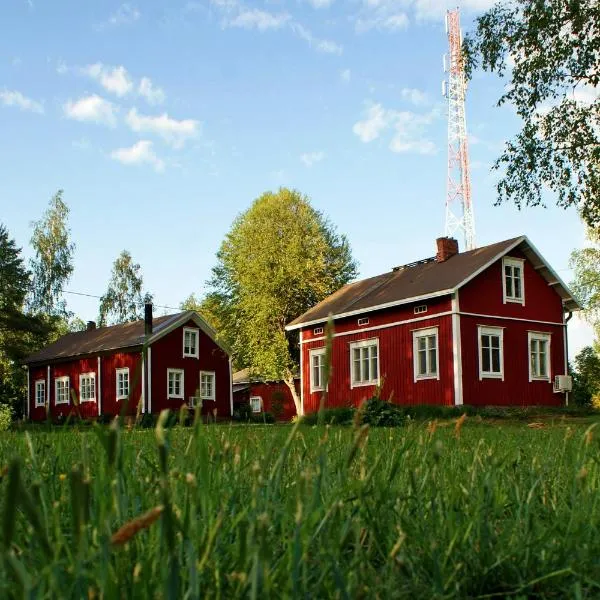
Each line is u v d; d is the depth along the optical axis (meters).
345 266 45.19
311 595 1.13
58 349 43.03
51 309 44.94
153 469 1.93
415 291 25.80
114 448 0.85
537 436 4.91
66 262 45.19
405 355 25.84
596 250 40.62
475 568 1.53
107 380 38.28
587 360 34.75
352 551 1.59
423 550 1.58
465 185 44.53
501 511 1.88
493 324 25.17
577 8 19.81
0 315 39.19
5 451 2.84
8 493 0.62
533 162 20.78
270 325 40.88
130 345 36.78
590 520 1.79
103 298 53.34
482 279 25.22
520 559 1.60
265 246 40.59
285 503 1.71
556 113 20.86
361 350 27.81
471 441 3.95
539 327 26.53
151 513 0.73
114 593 0.96
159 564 1.13
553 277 26.77
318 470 1.37
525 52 20.95
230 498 1.60
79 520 0.74
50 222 45.34
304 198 42.53
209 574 1.23
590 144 20.55
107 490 1.34
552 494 2.20
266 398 46.69
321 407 1.25
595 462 2.30
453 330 24.11
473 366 24.36
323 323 29.19
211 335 39.31
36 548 1.15
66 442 2.60
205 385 38.72
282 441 2.74
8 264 40.75
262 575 1.00
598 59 19.91
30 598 0.73
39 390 43.12
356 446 1.20
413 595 1.40
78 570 0.86
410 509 1.87
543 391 26.25
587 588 1.50
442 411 21.59
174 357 37.47
